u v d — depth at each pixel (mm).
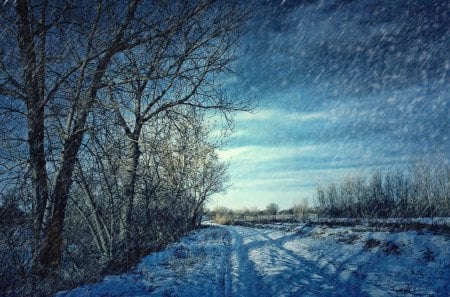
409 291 9250
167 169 11477
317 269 13047
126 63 9844
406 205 39844
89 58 8773
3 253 7812
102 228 11836
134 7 9734
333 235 22359
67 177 9180
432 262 12547
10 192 7977
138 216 13250
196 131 11695
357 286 10039
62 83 8938
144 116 11500
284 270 12914
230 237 30250
